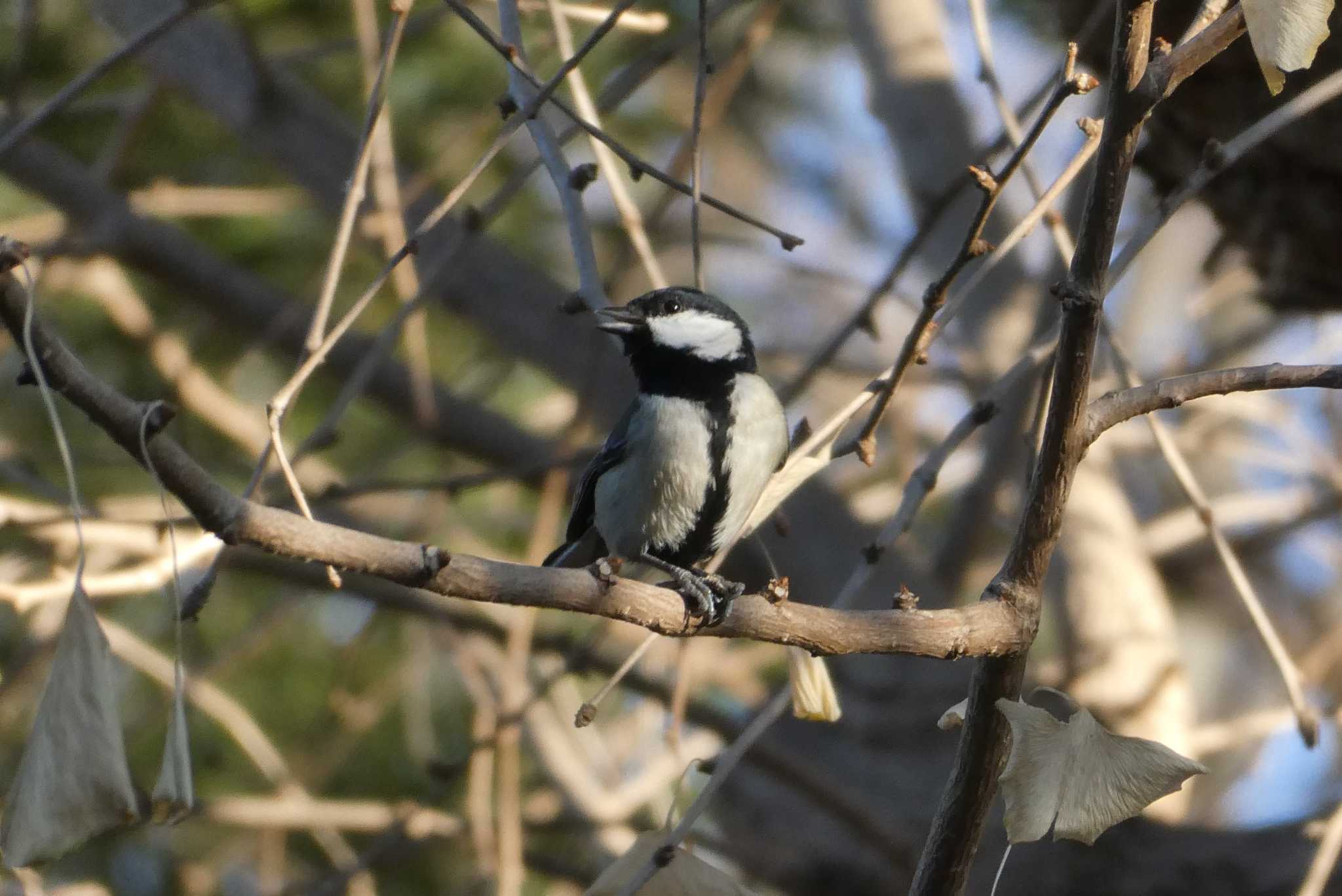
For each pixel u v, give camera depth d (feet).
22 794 10.76
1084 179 31.30
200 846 39.65
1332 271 28.27
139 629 38.60
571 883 37.68
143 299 43.24
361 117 42.32
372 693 38.93
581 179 24.07
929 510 49.26
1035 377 33.01
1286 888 29.94
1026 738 13.91
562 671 27.91
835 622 16.22
